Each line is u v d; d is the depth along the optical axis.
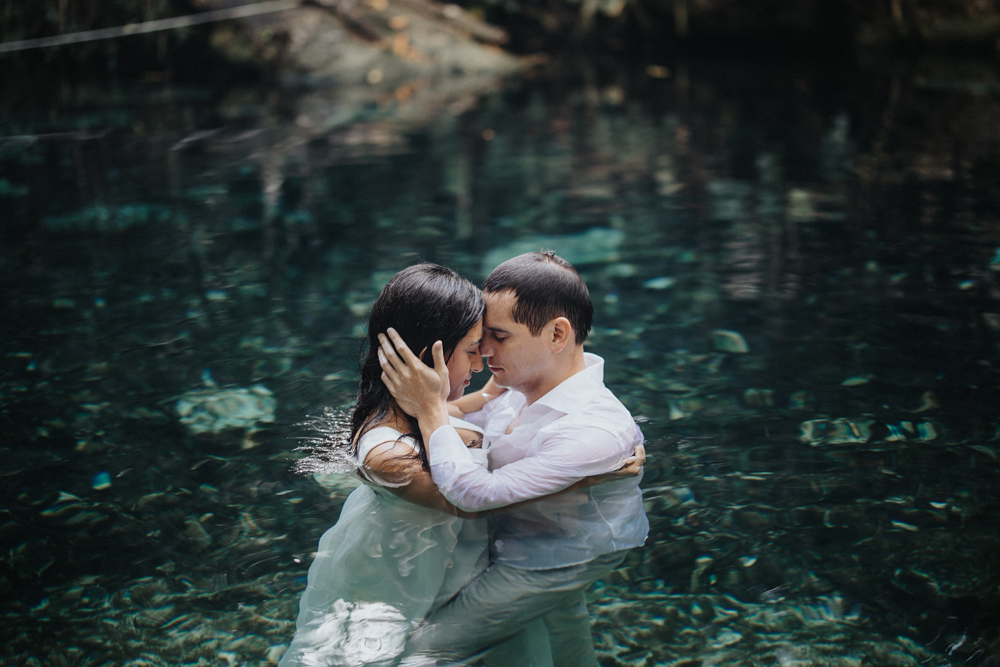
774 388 2.70
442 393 2.05
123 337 3.21
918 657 1.59
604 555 1.88
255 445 2.40
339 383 2.78
